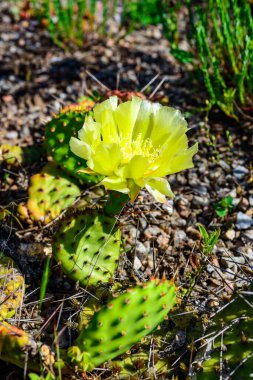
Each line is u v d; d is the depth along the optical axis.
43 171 0.44
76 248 0.35
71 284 0.38
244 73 0.50
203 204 0.46
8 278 0.36
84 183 0.45
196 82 0.58
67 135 0.43
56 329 0.34
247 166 0.49
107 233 0.35
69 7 0.65
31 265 0.40
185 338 0.34
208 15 0.63
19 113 0.56
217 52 0.56
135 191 0.32
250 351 0.31
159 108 0.34
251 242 0.43
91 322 0.30
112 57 0.65
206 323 0.35
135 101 0.34
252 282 0.35
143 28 0.71
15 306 0.35
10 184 0.47
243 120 0.54
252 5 0.59
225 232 0.44
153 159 0.34
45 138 0.45
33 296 0.37
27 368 0.31
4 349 0.31
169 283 0.30
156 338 0.34
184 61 0.56
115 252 0.36
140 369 0.33
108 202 0.35
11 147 0.49
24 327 0.35
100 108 0.34
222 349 0.32
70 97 0.59
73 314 0.35
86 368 0.30
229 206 0.45
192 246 0.42
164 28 0.59
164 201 0.33
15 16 0.73
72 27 0.67
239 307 0.34
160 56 0.65
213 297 0.38
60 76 0.62
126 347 0.31
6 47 0.67
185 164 0.32
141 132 0.35
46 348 0.31
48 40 0.69
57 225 0.41
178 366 0.33
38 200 0.42
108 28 0.71
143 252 0.41
